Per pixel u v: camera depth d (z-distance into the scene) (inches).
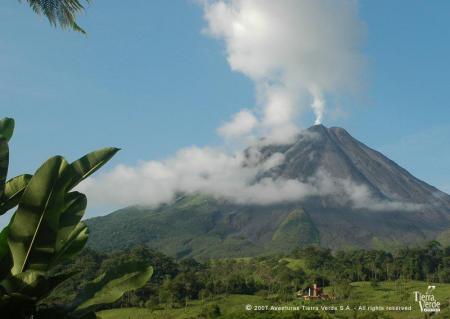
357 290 4586.6
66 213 194.2
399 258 5442.9
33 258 177.2
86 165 201.5
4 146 199.0
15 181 205.9
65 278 179.8
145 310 3661.4
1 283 164.1
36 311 172.1
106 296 183.0
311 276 4987.7
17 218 175.6
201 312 3496.6
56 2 381.4
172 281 4178.2
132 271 188.4
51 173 178.4
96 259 3513.8
